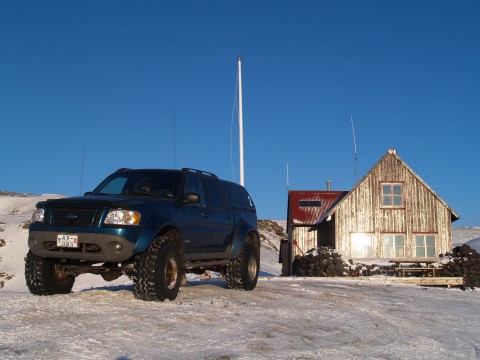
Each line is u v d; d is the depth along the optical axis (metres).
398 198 31.80
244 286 10.53
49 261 8.37
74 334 5.45
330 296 10.27
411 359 5.52
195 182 9.56
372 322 7.55
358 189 31.84
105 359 4.66
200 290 9.80
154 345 5.26
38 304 7.11
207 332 5.95
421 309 9.47
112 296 8.06
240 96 25.66
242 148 25.56
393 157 32.03
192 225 8.92
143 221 7.72
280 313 7.57
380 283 16.89
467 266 24.23
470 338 6.98
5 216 55.81
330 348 5.62
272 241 71.44
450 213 31.64
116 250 7.47
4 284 36.31
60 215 7.78
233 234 10.39
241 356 4.99
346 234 31.53
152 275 7.62
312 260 26.44
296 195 37.69
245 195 11.59
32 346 4.91
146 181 9.20
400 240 31.53
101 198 8.00
